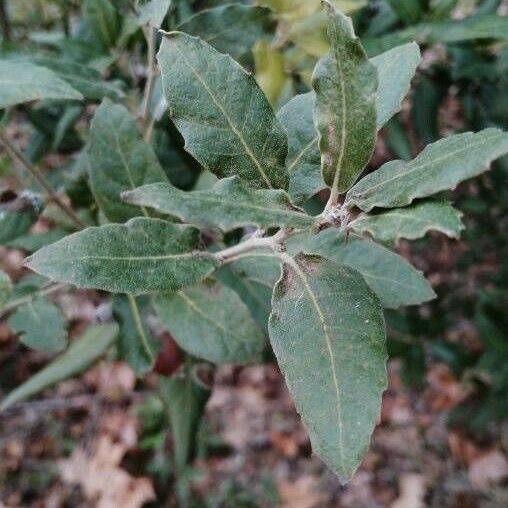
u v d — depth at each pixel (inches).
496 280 14.8
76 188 8.8
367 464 23.0
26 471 23.2
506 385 16.3
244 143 5.3
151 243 5.4
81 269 5.0
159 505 22.2
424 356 14.5
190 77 5.2
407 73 5.5
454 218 4.2
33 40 10.4
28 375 24.2
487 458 22.4
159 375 9.7
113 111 7.2
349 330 4.9
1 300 6.2
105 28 8.5
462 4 10.7
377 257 6.9
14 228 8.0
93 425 23.7
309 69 7.7
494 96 10.9
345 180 5.0
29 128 13.3
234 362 7.8
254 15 7.3
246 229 8.0
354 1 7.4
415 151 12.3
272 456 23.4
